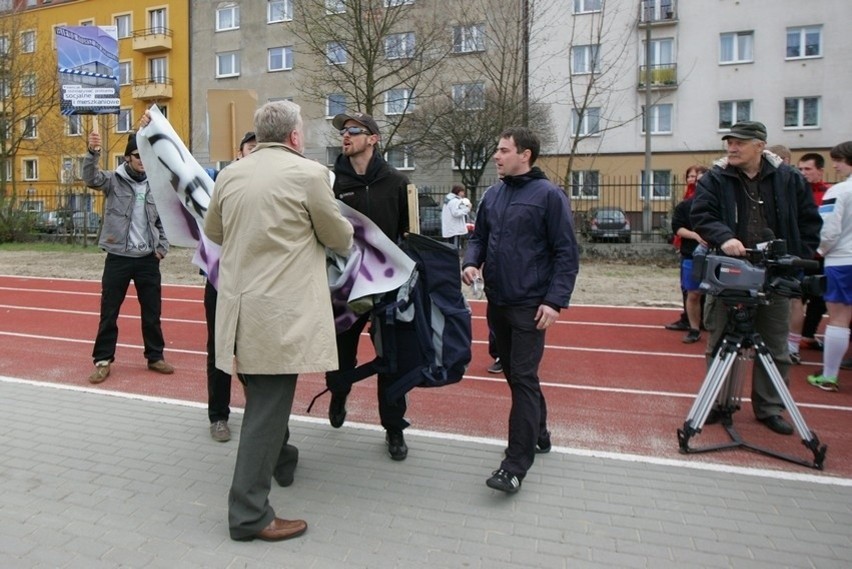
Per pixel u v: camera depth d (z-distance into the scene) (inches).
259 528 122.9
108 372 238.2
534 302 144.5
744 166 174.7
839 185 219.1
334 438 178.7
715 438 182.5
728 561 118.5
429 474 155.7
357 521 132.3
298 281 119.3
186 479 151.3
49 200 1037.2
